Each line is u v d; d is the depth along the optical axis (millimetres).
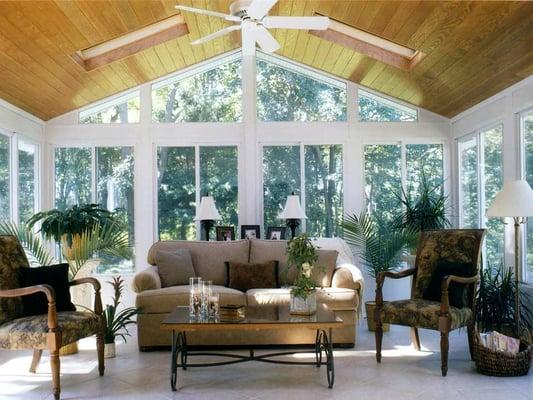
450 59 5016
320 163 6820
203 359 4434
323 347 3988
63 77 5527
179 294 4730
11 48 4453
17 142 5816
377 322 4254
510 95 5223
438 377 3826
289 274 5375
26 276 3955
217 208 6754
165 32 5672
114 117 6785
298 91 6867
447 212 6758
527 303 4863
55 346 3410
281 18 3867
